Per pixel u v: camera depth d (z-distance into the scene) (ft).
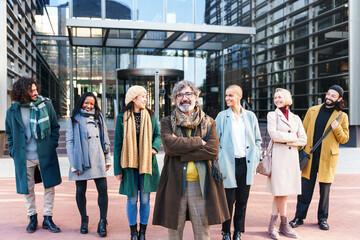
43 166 11.94
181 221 8.32
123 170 11.06
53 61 46.75
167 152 8.27
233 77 50.34
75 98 47.96
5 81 31.68
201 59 51.31
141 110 11.44
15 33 35.96
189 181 8.27
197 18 43.73
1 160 29.53
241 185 10.87
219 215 8.05
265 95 55.98
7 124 12.08
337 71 41.06
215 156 8.23
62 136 35.35
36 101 12.18
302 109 47.75
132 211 10.98
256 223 12.90
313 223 12.96
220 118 11.27
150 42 49.90
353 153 33.76
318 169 12.37
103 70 48.75
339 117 12.43
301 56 47.67
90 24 35.37
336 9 41.11
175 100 8.51
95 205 15.47
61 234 11.56
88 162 11.50
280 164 11.44
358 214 14.07
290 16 49.85
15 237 11.25
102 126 12.33
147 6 42.04
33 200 12.14
